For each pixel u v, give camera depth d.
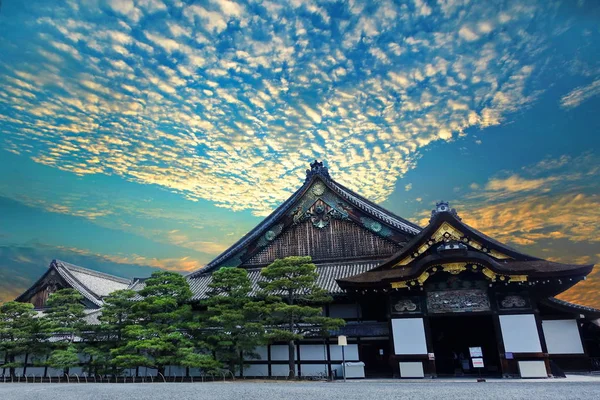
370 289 26.91
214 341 28.25
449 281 26.31
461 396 14.55
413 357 25.20
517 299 24.98
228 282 28.16
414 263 27.42
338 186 38.53
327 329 26.36
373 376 26.92
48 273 49.78
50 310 36.19
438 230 27.08
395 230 35.06
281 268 26.52
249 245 38.94
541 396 14.27
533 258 25.94
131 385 23.66
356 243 35.94
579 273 23.34
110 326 31.61
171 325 28.44
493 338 32.91
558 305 27.11
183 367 30.86
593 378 22.67
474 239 26.48
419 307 26.16
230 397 15.43
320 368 28.78
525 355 23.81
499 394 15.02
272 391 17.23
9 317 36.31
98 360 30.62
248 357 30.34
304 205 38.41
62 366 31.14
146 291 29.47
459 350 33.22
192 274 38.97
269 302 28.89
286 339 26.73
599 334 30.56
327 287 30.27
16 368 37.97
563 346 26.67
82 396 17.27
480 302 25.48
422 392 15.98
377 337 28.08
